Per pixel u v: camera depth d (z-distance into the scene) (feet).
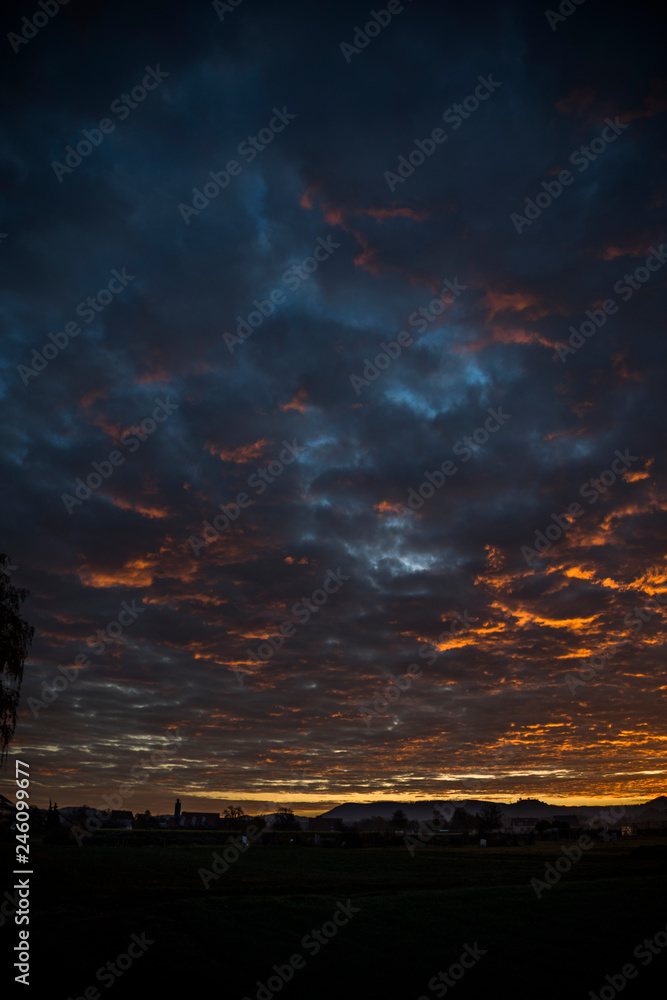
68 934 63.41
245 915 72.18
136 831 307.99
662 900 75.25
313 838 260.01
